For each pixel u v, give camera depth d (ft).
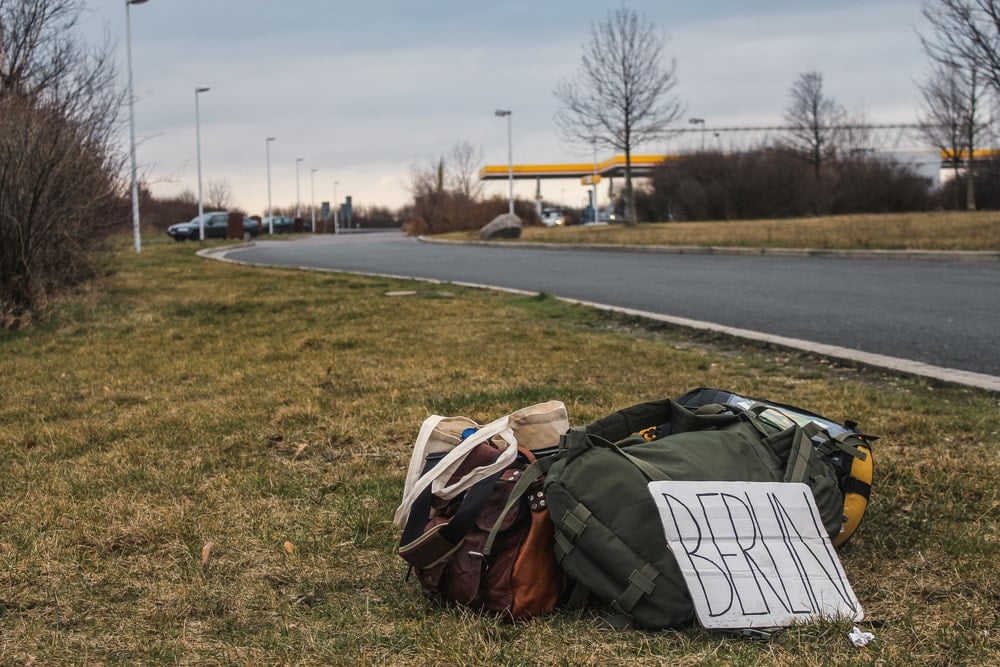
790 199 151.64
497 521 9.33
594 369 22.44
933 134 152.87
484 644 8.75
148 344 29.04
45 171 34.53
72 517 13.04
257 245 116.26
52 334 31.81
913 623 9.05
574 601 9.46
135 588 10.62
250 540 12.03
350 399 19.98
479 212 165.58
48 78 47.44
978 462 13.93
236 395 20.72
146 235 155.02
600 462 9.32
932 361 22.11
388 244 113.29
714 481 9.44
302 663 8.64
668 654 8.46
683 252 67.05
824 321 29.07
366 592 10.41
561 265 59.77
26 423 19.10
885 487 13.10
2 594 10.50
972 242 54.75
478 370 22.74
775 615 8.84
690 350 25.23
